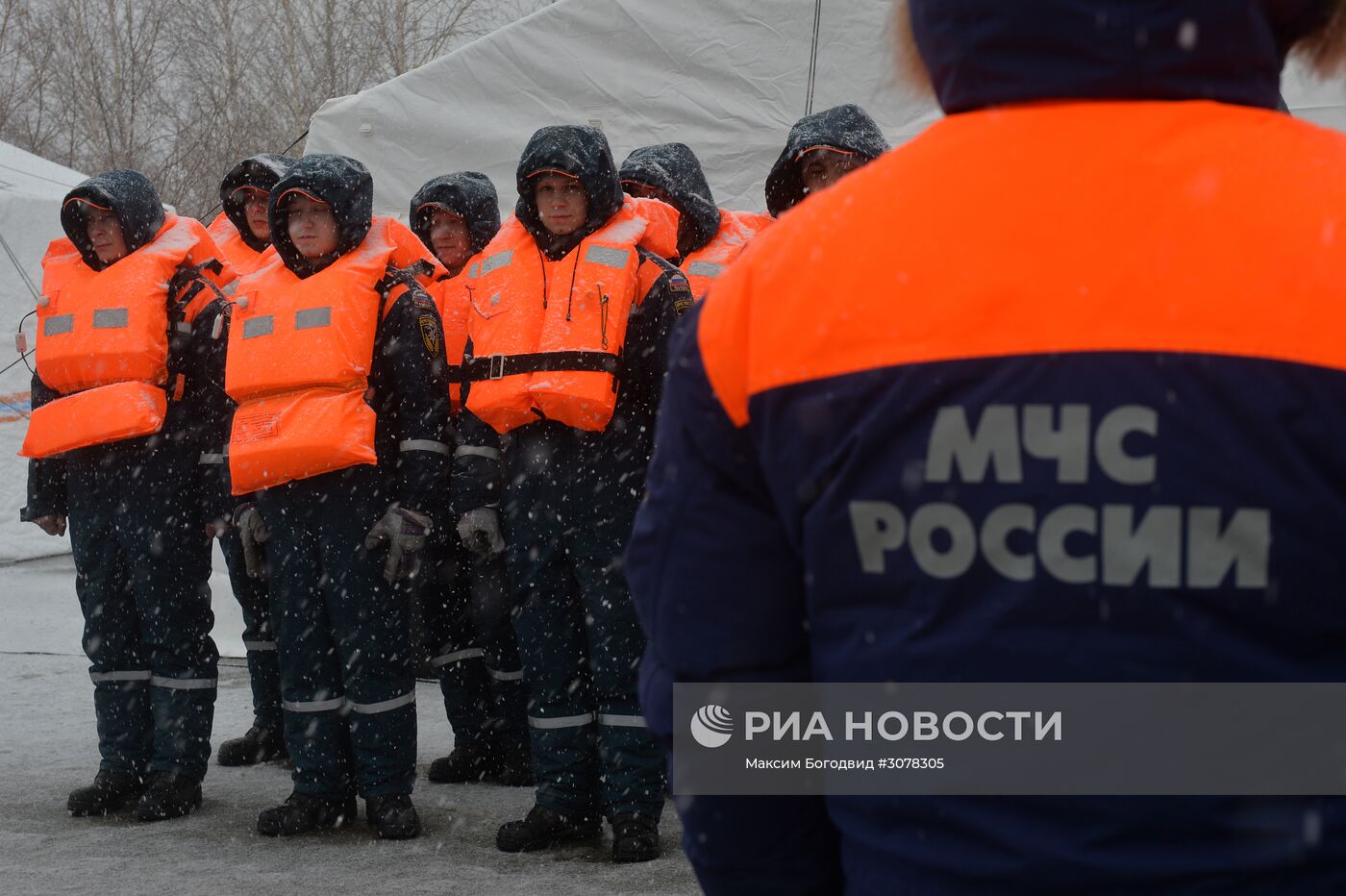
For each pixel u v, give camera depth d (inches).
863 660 41.3
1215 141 40.7
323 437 152.4
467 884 138.2
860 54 277.9
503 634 184.2
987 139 42.1
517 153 300.4
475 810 172.4
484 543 160.6
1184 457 38.1
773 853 46.2
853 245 42.3
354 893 135.6
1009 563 39.3
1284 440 37.8
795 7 281.9
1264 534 37.7
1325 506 37.7
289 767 202.8
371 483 158.4
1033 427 39.2
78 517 173.5
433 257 181.0
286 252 165.9
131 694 174.6
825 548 41.9
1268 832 37.7
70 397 169.3
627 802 147.8
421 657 271.0
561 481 149.2
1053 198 40.6
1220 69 41.4
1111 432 38.6
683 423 45.1
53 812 172.9
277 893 135.9
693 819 46.2
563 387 144.6
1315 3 42.6
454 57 304.5
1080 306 39.4
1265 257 39.0
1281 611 37.9
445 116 304.2
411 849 152.9
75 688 258.5
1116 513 38.4
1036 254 40.1
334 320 155.7
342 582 157.2
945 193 41.7
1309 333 38.3
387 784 158.7
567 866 144.8
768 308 43.1
